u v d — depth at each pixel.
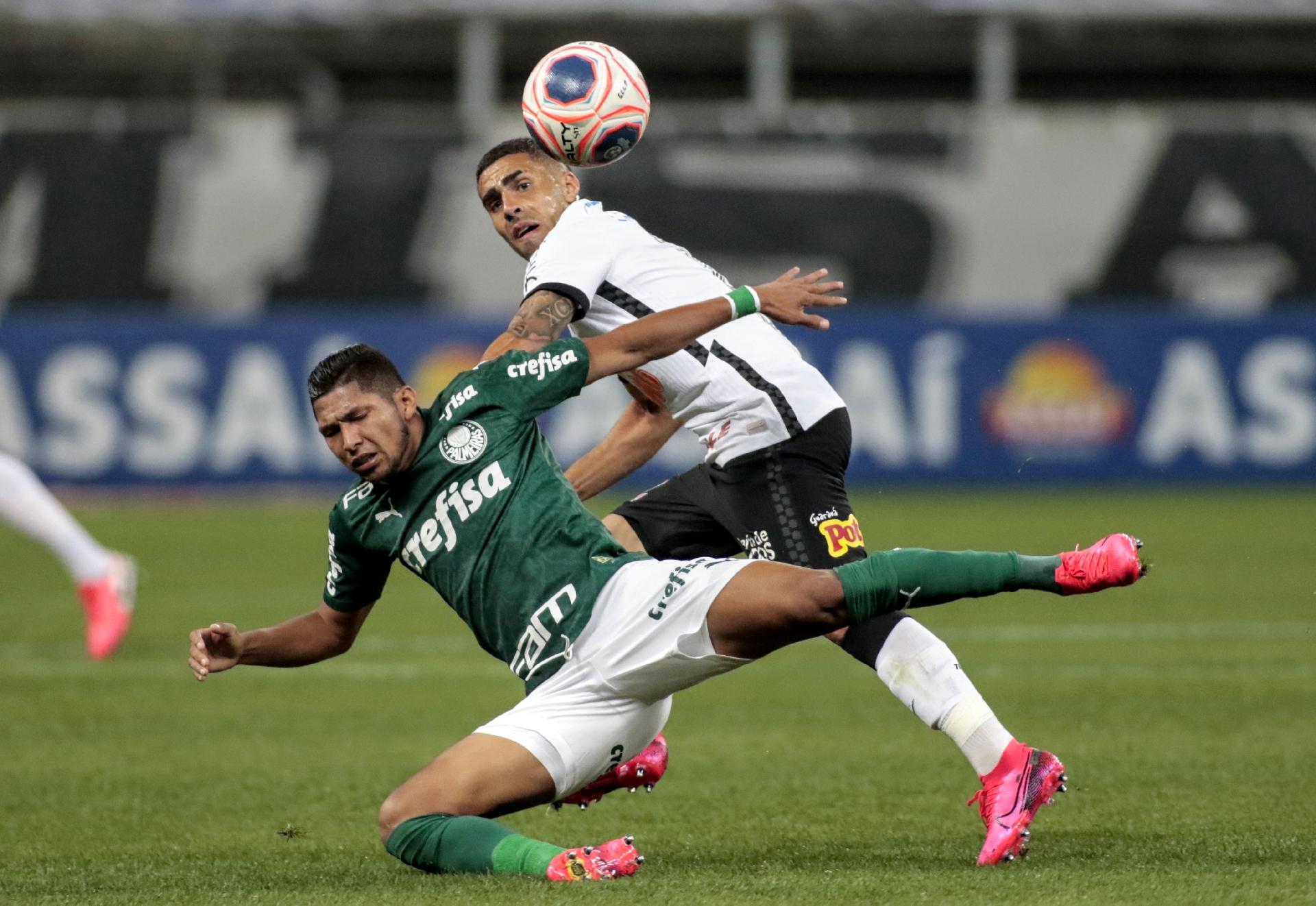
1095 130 76.44
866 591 14.63
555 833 17.91
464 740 15.22
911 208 75.62
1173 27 95.69
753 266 74.88
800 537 17.92
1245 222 75.75
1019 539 50.47
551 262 17.03
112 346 69.19
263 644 16.50
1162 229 75.81
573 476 19.75
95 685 29.48
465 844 14.62
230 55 101.75
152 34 98.31
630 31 95.88
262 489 69.44
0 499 29.44
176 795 20.11
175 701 27.81
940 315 69.88
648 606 14.95
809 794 19.84
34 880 15.51
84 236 75.06
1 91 104.31
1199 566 46.00
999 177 76.06
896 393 69.75
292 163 75.88
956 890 13.75
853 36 95.62
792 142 75.69
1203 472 70.25
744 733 24.48
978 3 90.44
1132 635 34.62
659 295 18.16
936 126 76.31
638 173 74.94
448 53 100.94
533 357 15.70
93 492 69.12
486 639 15.75
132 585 30.42
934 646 16.28
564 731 15.08
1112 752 22.08
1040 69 103.06
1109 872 14.63
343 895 13.94
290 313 75.06
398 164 76.00
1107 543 14.67
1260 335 70.19
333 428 15.18
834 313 69.88
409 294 75.06
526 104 18.77
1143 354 70.12
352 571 16.33
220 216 75.50
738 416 18.06
